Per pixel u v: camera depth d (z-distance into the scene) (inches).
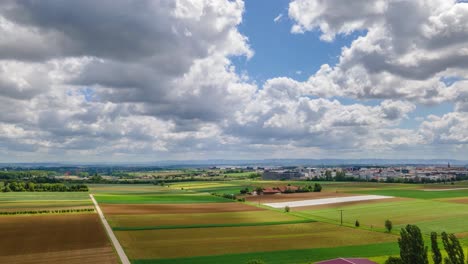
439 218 4495.6
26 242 3120.1
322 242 3238.2
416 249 2174.0
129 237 3380.9
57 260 2583.7
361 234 3585.1
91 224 4035.4
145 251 2856.8
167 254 2775.6
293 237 3449.8
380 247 3043.8
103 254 2746.1
